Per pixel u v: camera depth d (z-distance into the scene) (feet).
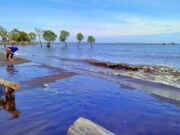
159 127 22.53
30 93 36.04
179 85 46.21
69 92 37.40
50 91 37.76
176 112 27.86
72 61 106.52
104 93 37.60
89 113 26.43
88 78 53.31
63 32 415.85
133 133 20.86
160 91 40.34
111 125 22.82
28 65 78.02
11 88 31.94
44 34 374.84
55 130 20.88
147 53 211.61
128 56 162.61
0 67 70.54
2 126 21.93
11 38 408.46
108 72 67.51
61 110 27.32
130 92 39.09
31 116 24.97
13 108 27.99
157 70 70.33
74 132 12.12
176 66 84.99
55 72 61.57
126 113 26.94
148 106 30.45
